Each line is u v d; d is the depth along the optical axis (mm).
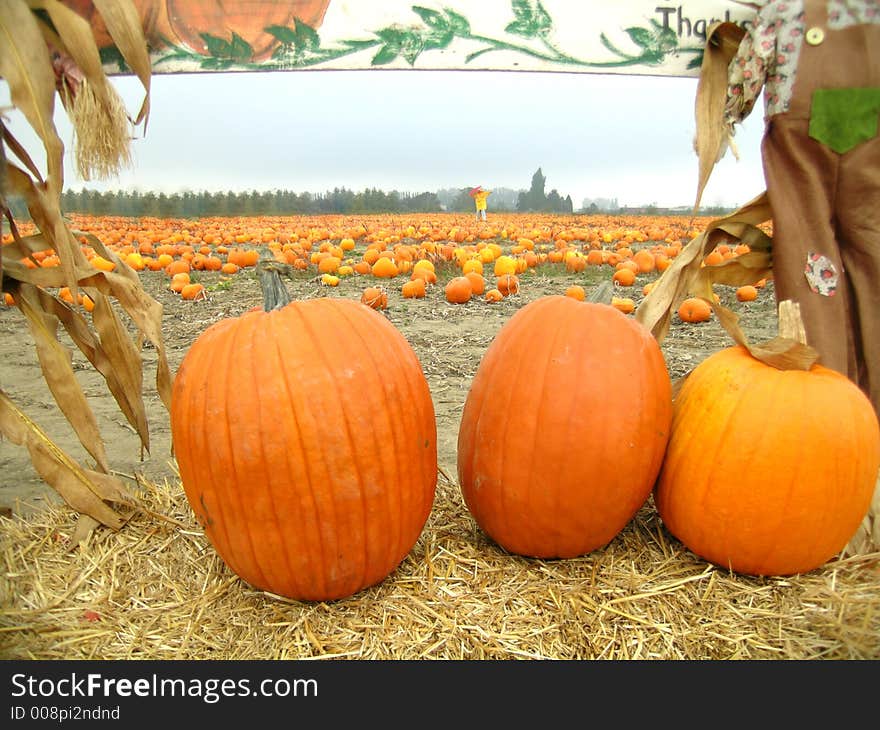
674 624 1931
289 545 1879
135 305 2525
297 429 1794
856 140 2193
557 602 2004
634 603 2014
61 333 6660
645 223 19594
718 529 2066
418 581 2131
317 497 1833
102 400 4703
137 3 2291
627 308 6984
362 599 2051
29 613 2010
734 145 2428
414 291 8391
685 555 2248
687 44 2424
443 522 2510
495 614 1966
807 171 2264
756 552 2053
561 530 2076
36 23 1985
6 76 1948
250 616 2014
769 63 2246
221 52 2328
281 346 1836
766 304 8312
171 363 5578
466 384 4883
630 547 2309
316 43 2344
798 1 2164
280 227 18094
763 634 1904
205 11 2305
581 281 9469
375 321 2041
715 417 2059
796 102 2207
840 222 2326
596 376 1968
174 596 2135
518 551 2213
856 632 1865
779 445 1952
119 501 2543
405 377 1987
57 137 2041
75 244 2395
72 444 3836
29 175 2137
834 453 1943
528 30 2375
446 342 6129
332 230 17000
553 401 1969
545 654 1833
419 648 1854
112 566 2289
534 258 10750
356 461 1847
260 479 1811
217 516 1909
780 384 2008
